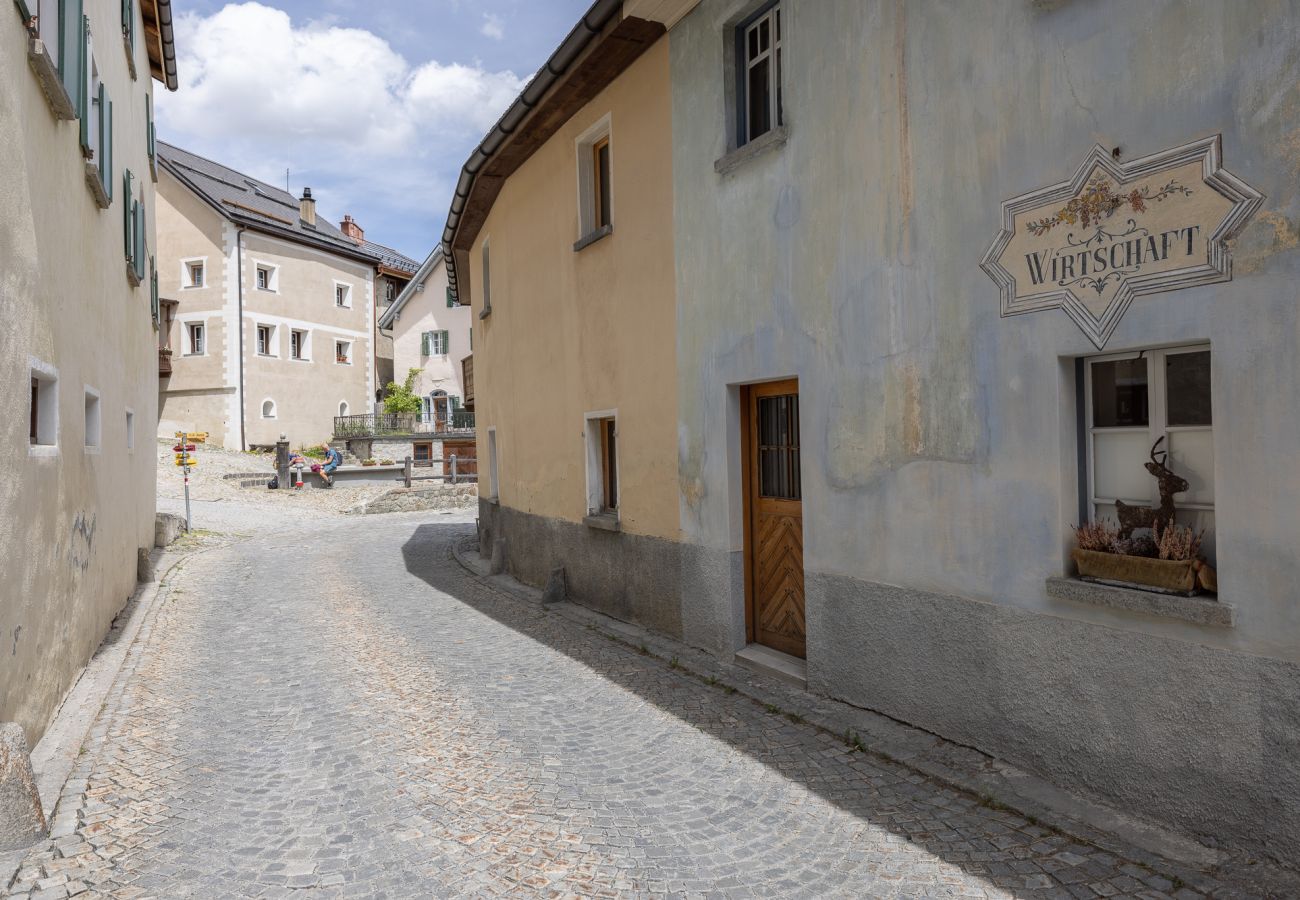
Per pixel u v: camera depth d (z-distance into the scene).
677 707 5.72
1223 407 3.34
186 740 5.23
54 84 4.98
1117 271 3.72
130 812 4.13
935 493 4.73
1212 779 3.41
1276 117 3.15
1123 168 3.67
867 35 5.12
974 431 4.47
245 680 6.67
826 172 5.50
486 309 13.26
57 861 3.62
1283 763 3.17
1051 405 4.05
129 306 9.63
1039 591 4.13
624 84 8.04
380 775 4.63
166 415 34.38
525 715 5.69
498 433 12.41
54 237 5.35
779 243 5.98
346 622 8.99
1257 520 3.24
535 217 10.40
